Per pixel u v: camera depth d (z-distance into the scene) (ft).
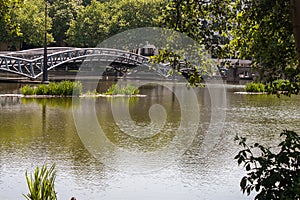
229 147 58.18
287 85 26.78
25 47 247.70
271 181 19.62
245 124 79.15
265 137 66.08
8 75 190.39
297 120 85.40
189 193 38.60
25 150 53.98
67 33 227.20
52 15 242.58
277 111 99.35
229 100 122.42
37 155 51.42
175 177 43.21
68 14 239.71
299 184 18.69
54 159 49.62
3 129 68.59
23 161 48.47
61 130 68.08
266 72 26.89
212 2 27.43
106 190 38.96
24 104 102.22
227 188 39.91
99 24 220.23
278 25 25.63
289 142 20.39
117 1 228.84
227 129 72.95
